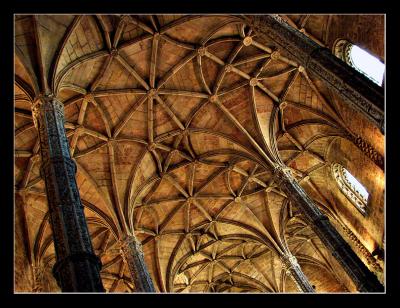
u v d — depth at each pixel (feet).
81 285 31.27
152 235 80.69
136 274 60.39
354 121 65.05
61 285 32.14
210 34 64.08
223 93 70.74
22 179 63.62
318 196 81.82
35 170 64.18
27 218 64.90
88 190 69.05
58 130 43.65
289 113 74.74
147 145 71.77
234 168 80.02
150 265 81.20
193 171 78.54
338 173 77.51
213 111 72.59
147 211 78.48
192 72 68.44
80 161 68.08
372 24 53.42
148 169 74.38
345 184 76.48
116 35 59.26
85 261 32.96
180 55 65.82
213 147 76.59
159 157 74.74
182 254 86.22
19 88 50.03
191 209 82.89
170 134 72.95
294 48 44.01
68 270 32.35
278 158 70.23
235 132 73.56
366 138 63.36
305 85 70.38
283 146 77.51
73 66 55.01
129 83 65.51
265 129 72.69
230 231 88.07
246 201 84.23
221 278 95.76
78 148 67.51
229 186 82.28
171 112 70.79
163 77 67.00
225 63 68.49
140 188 73.56
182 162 77.00
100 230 75.25
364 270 49.67
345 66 39.09
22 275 61.36
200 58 66.54
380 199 64.03
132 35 61.00
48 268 68.54
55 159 40.14
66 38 52.49
